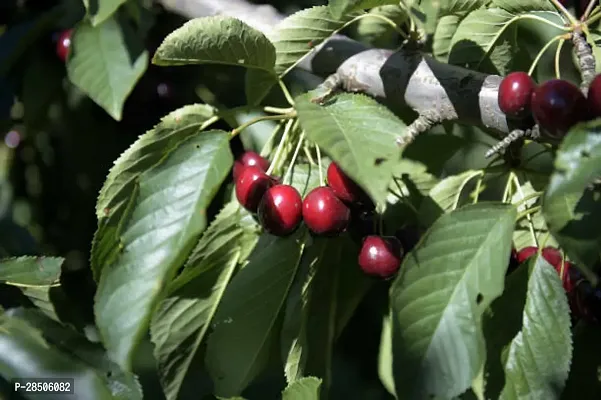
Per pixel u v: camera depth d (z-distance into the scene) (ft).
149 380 4.99
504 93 3.85
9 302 4.11
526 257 3.99
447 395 3.79
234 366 4.09
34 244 4.53
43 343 3.98
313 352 4.20
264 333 4.09
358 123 3.79
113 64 4.24
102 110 4.64
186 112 4.05
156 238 3.88
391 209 4.14
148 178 3.90
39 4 4.61
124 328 3.87
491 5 4.14
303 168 4.09
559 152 3.62
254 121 3.99
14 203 4.78
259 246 4.08
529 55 4.27
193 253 4.02
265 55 4.03
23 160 4.75
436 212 4.10
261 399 5.13
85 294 4.44
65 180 4.74
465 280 3.80
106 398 3.96
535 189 4.13
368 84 4.16
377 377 5.03
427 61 4.09
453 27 4.23
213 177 3.91
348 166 3.70
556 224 3.64
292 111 4.06
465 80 4.04
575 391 4.02
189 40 3.96
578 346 4.02
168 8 4.53
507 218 3.82
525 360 3.87
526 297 3.89
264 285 4.05
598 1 4.08
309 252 4.12
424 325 3.80
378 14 4.18
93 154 4.68
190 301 4.06
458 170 4.46
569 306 3.95
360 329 4.94
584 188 3.62
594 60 3.91
